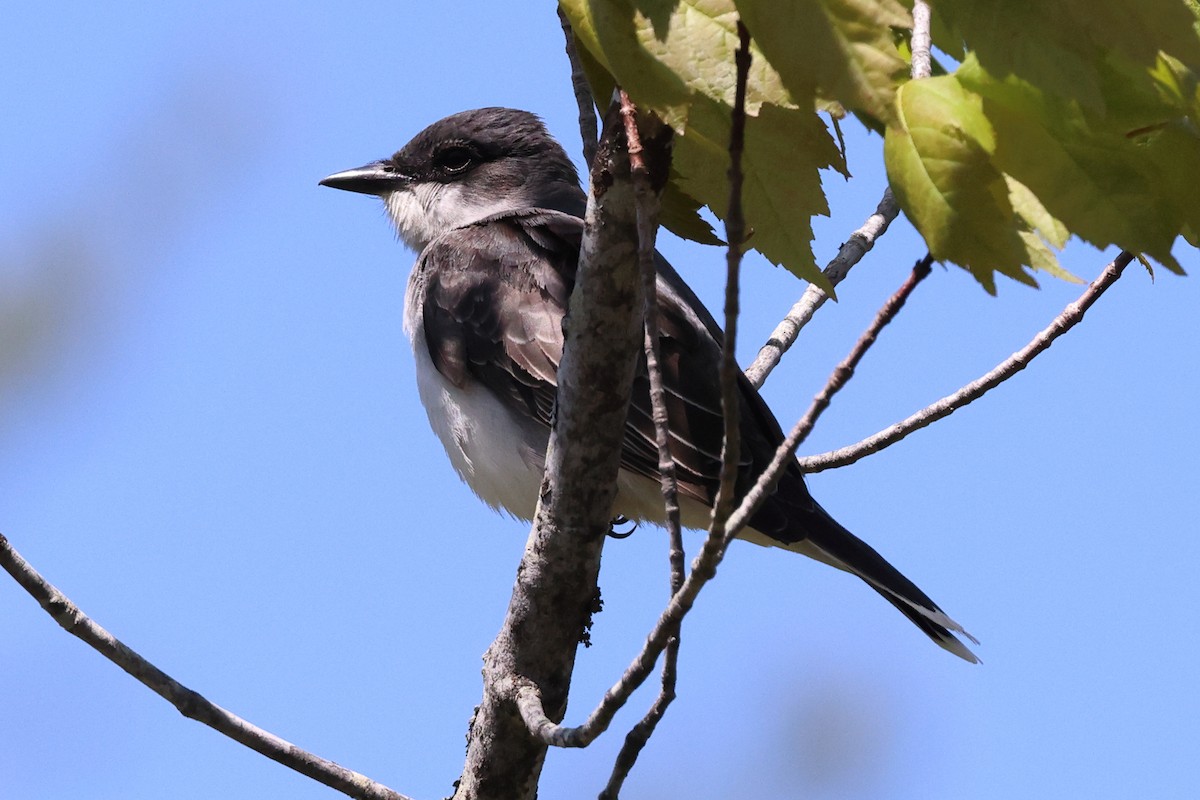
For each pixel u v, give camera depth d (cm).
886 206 1077
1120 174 409
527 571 741
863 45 397
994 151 405
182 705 701
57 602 673
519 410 1092
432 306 1127
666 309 1052
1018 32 378
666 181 545
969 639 1007
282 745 723
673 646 497
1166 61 402
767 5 395
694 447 1020
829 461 999
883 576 1002
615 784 520
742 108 421
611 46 443
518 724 754
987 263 409
